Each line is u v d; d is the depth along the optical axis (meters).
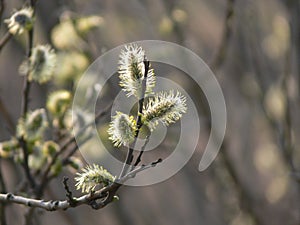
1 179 4.09
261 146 7.43
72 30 4.83
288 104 5.61
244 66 6.62
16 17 3.76
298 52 5.59
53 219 7.18
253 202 6.66
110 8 6.55
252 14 6.14
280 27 6.43
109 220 7.39
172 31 5.74
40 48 3.89
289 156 5.65
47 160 4.20
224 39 5.44
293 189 6.77
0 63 6.95
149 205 7.71
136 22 6.53
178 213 7.44
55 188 6.15
